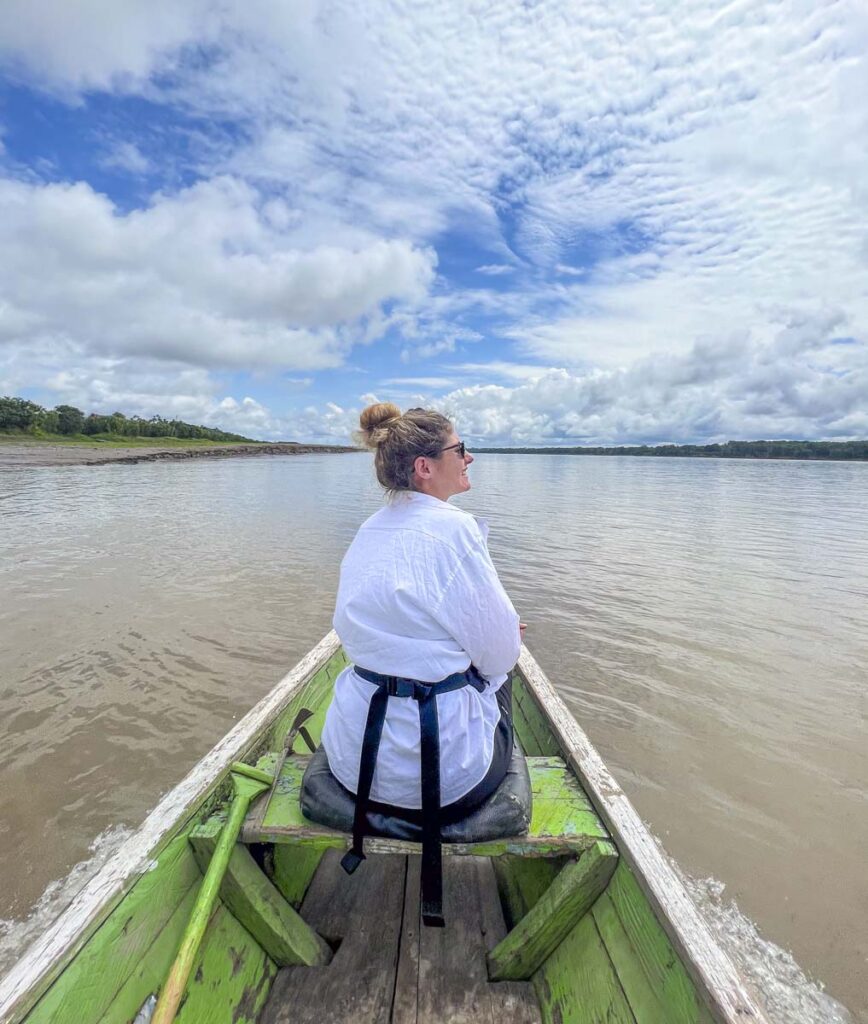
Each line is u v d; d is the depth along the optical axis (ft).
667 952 4.72
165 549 38.70
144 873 5.30
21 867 10.66
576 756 7.11
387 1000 5.79
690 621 24.97
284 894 6.88
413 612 5.07
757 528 54.29
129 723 15.61
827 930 9.77
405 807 5.37
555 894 5.73
